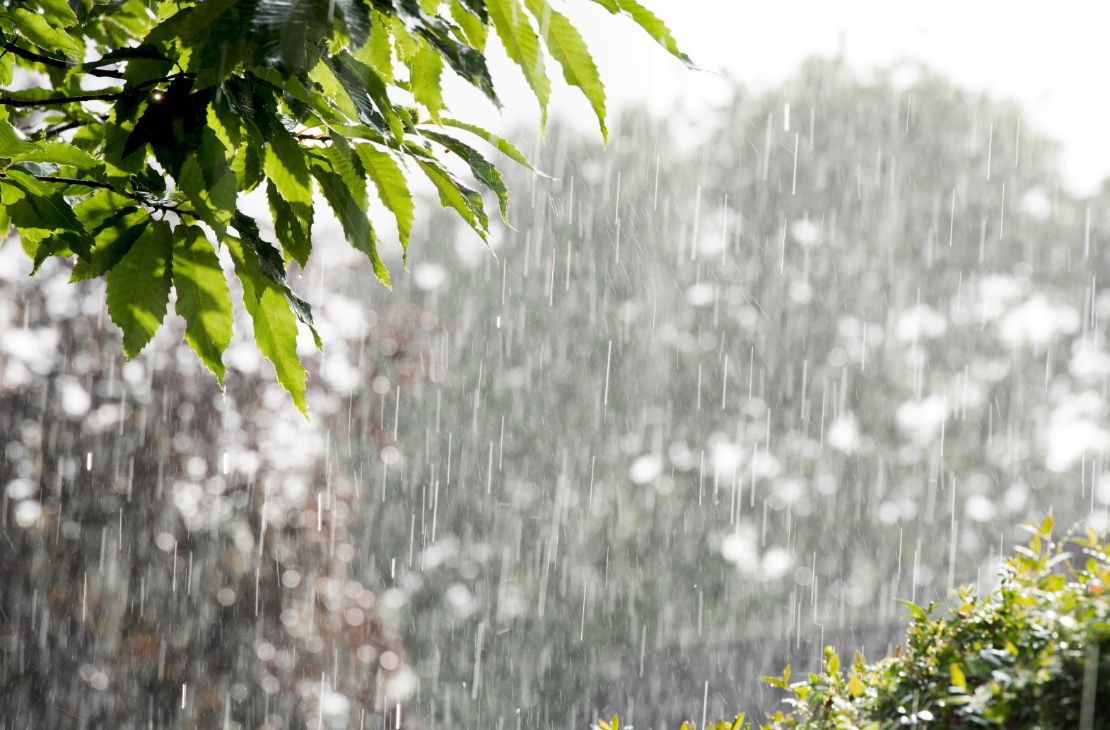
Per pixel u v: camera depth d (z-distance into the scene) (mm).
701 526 24828
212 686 9891
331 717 11766
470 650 21844
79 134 2389
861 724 2586
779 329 26078
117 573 9539
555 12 1371
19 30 2137
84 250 1711
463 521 22406
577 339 24859
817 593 25312
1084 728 2002
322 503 11070
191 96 1439
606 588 23422
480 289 24672
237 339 10438
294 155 1564
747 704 17312
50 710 9023
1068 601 2289
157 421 9984
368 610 12461
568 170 25938
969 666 2293
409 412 21625
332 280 13828
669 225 26094
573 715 21281
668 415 25422
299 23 1159
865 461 25844
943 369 26250
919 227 26016
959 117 25828
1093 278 25859
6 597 9008
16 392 9469
